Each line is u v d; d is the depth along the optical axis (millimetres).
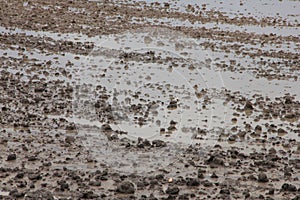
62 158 19203
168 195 16781
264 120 23141
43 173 18047
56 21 36438
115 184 17484
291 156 19906
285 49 32812
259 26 37250
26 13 38125
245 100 25266
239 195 16906
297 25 37781
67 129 21469
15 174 17938
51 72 27844
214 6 42344
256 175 18344
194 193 16953
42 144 20234
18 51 30688
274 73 28906
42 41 32406
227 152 20000
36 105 23797
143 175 18156
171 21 37500
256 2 43969
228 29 36281
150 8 40812
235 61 30297
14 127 21594
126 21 36969
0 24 35250
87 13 38719
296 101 25406
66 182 17406
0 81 26391
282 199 16750
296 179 18188
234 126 22375
